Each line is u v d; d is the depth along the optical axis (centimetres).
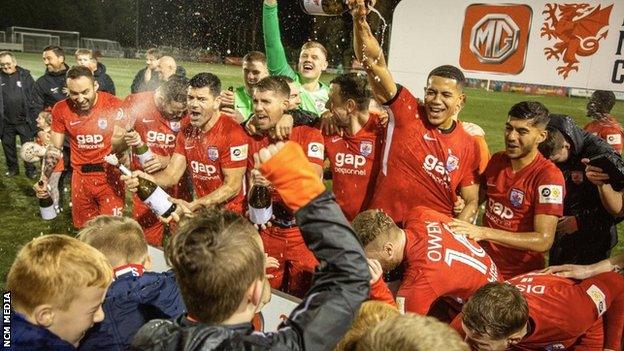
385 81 280
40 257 146
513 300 188
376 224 234
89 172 463
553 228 276
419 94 716
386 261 236
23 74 713
